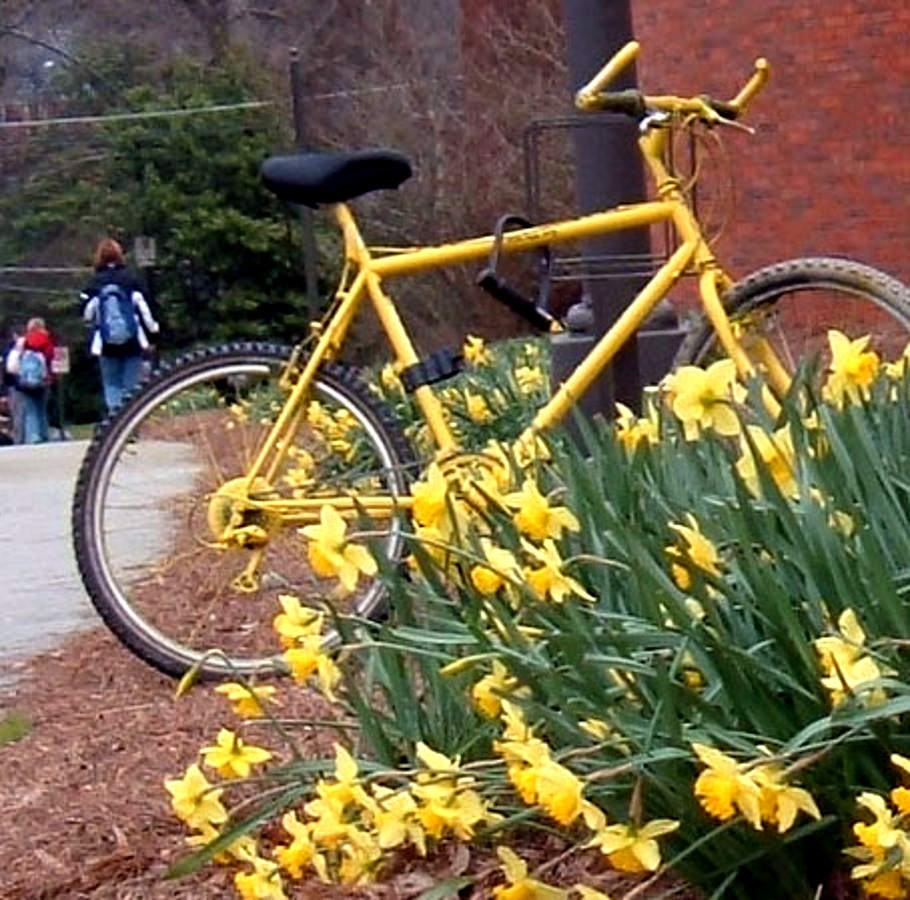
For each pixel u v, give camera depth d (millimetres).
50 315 38875
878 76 15102
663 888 2701
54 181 39469
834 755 2404
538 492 2951
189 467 4766
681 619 2482
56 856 3396
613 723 2479
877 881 2256
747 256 15602
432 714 2941
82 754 4059
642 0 15984
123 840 3420
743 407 3014
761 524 2580
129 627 4660
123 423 4773
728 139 15562
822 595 2494
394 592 2918
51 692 4781
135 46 40250
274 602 4789
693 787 2434
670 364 4793
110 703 4535
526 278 6020
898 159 15070
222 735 2793
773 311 4336
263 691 3051
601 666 2498
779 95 15398
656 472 2953
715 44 15594
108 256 17109
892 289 4176
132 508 4781
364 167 4527
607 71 4406
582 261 4668
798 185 15406
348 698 2992
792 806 2281
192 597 4719
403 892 2943
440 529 2869
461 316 16141
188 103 35719
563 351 4797
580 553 2799
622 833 2346
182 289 34719
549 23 20109
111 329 16891
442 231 20172
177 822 3477
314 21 33719
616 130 4828
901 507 2672
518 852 2922
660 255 4566
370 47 26188
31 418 22297
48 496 10367
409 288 15977
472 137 20312
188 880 3195
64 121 38062
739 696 2439
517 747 2379
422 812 2498
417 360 4496
